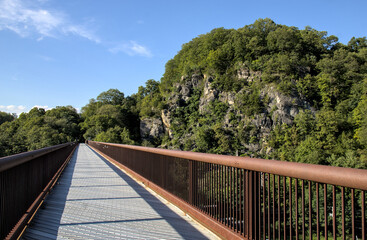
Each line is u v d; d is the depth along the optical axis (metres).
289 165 2.41
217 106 129.75
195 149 121.50
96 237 3.61
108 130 126.06
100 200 5.93
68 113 154.38
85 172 11.03
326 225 2.03
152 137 151.75
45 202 5.53
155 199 6.07
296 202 2.35
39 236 3.61
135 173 9.23
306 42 126.88
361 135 75.31
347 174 1.78
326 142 81.62
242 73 129.38
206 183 4.27
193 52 155.75
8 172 3.17
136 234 3.76
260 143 111.81
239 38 134.75
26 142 109.94
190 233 3.86
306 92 108.19
